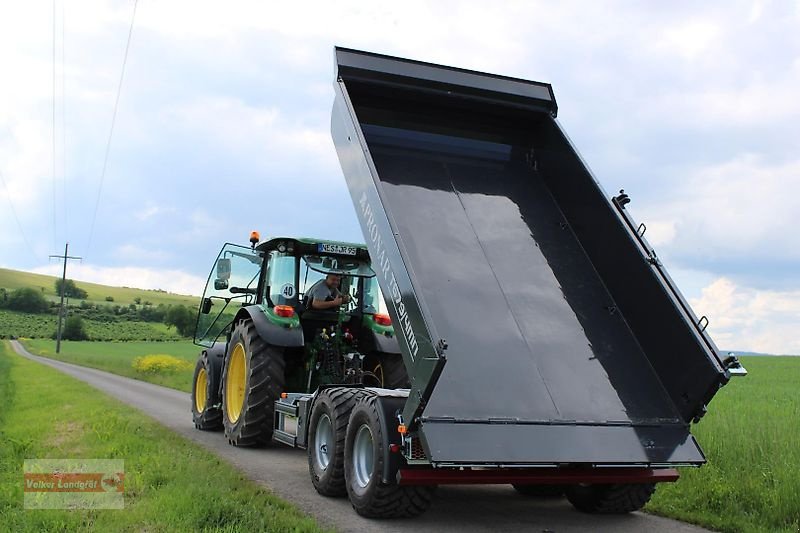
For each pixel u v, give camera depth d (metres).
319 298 8.83
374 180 5.27
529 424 4.84
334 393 6.15
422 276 5.46
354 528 5.07
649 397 5.39
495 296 5.57
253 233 9.89
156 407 13.98
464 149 6.84
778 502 5.52
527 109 6.97
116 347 79.50
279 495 6.06
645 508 6.11
